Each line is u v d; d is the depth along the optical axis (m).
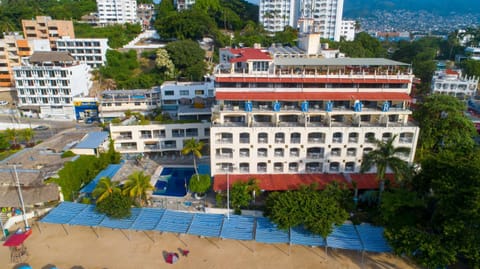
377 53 191.12
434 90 130.88
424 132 75.19
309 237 48.62
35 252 49.47
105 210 52.50
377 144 58.25
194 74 124.81
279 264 47.44
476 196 39.38
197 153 65.75
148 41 173.62
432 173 50.84
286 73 66.50
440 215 46.47
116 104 104.12
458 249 41.25
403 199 50.66
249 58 66.38
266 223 52.12
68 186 62.41
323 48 127.00
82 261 47.78
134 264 47.31
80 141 77.56
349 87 67.00
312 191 54.22
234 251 50.34
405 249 43.56
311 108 66.31
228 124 65.19
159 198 64.88
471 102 126.19
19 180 58.47
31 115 114.75
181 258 48.59
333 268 46.69
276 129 63.53
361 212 57.41
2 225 52.41
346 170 66.94
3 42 132.25
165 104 103.38
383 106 64.38
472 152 51.91
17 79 111.44
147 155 85.12
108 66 136.38
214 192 67.19
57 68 110.00
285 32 169.62
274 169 66.62
